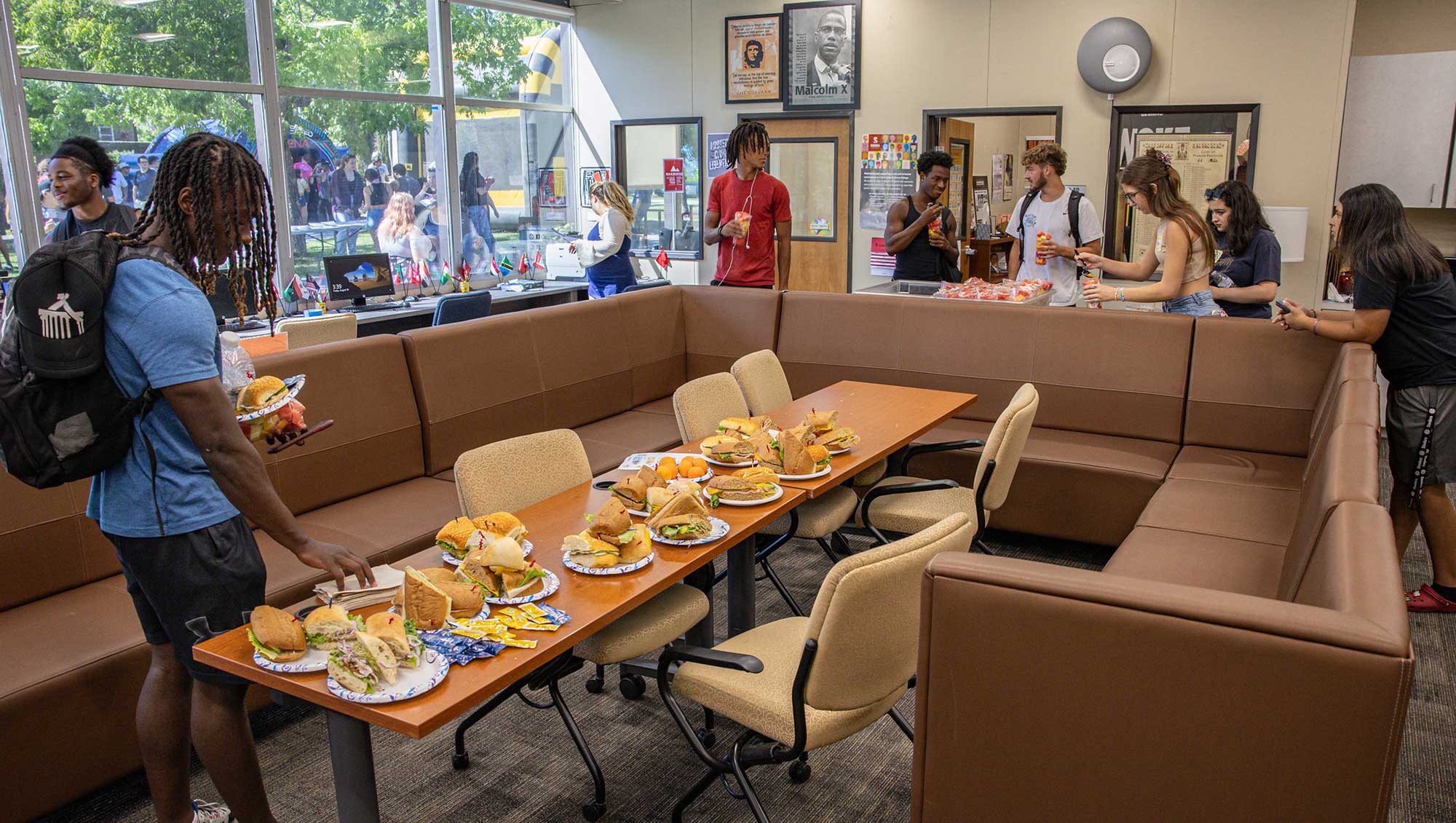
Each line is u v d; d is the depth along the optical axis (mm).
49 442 1927
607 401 5016
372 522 3502
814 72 8078
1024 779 1676
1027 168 5898
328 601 2033
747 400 3971
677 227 9031
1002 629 1634
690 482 2625
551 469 2893
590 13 9070
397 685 1772
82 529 2996
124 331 1927
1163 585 1555
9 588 2838
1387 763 1399
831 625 2010
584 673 3408
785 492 2873
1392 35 6836
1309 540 2160
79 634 2676
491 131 8703
